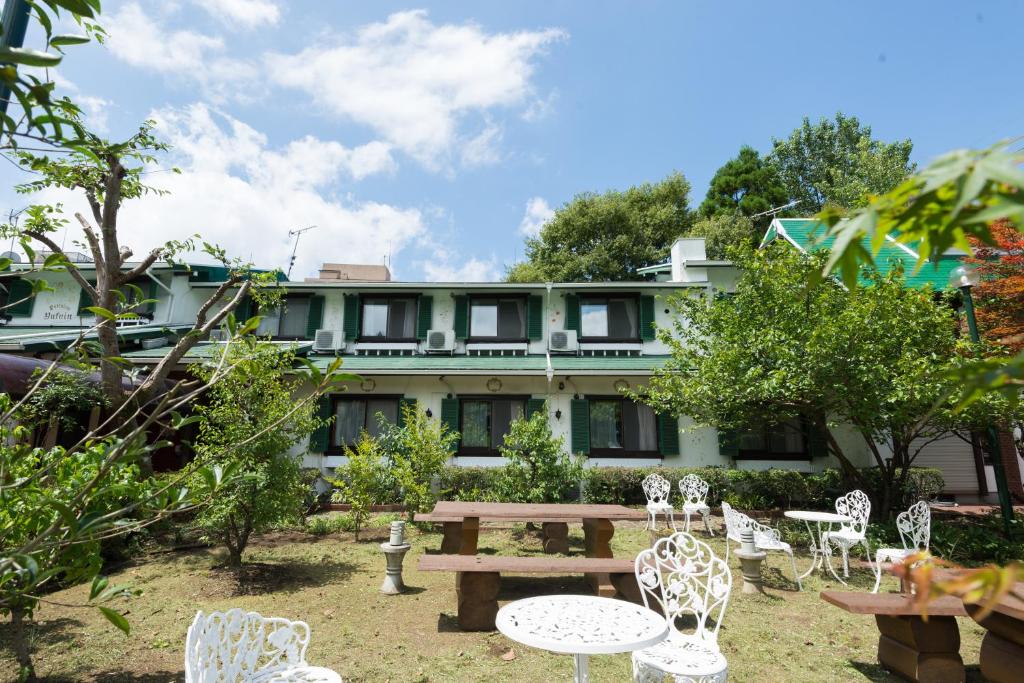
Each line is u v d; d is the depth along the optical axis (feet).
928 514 24.06
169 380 35.63
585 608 12.66
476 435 46.88
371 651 16.38
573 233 93.15
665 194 96.43
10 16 8.87
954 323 30.22
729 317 34.47
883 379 28.50
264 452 23.72
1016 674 13.30
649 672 12.08
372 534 33.68
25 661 14.24
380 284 50.08
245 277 31.27
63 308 51.08
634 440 46.29
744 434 40.57
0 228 22.75
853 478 35.68
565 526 29.32
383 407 47.19
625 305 51.08
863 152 87.71
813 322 30.81
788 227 53.11
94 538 7.24
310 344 47.21
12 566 6.98
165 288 47.44
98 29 8.16
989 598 2.69
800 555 28.99
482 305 51.88
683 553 14.97
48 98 4.50
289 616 19.31
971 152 2.86
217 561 26.18
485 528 35.76
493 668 15.35
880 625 15.70
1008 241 30.99
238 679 10.64
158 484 8.90
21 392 26.20
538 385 47.14
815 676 15.06
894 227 3.65
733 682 14.67
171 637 17.37
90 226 28.63
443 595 21.80
